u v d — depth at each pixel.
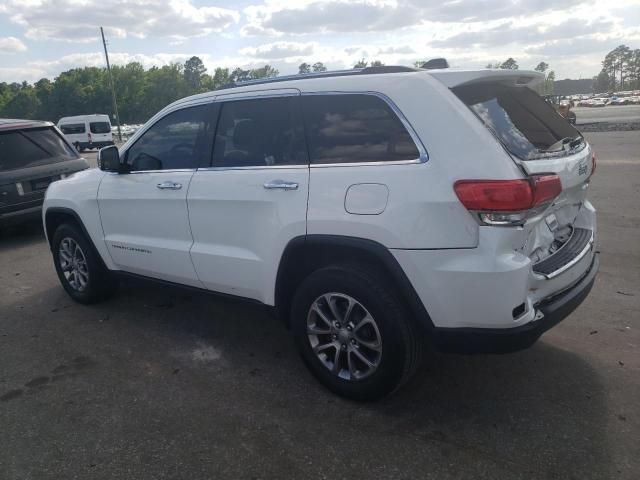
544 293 2.91
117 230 4.45
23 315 4.89
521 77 3.24
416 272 2.76
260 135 3.46
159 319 4.68
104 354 4.03
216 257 3.67
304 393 3.38
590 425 2.94
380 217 2.83
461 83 2.88
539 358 3.70
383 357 2.97
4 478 2.67
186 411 3.22
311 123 3.22
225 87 3.80
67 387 3.55
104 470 2.71
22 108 107.31
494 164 2.60
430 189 2.70
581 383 3.37
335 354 3.24
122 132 51.66
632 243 6.27
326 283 3.11
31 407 3.32
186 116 3.93
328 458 2.75
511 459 2.69
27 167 7.77
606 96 120.88
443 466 2.66
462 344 2.79
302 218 3.12
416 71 2.99
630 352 3.74
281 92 3.38
